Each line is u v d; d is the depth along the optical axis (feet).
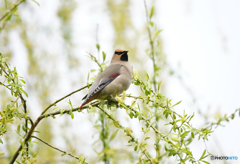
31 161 24.66
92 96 36.09
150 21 37.06
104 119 32.53
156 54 36.50
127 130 26.09
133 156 33.78
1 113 25.38
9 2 43.37
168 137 24.50
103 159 31.65
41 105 43.27
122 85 37.22
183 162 23.79
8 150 34.40
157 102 26.63
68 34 46.80
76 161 34.09
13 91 26.48
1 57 26.32
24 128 27.89
